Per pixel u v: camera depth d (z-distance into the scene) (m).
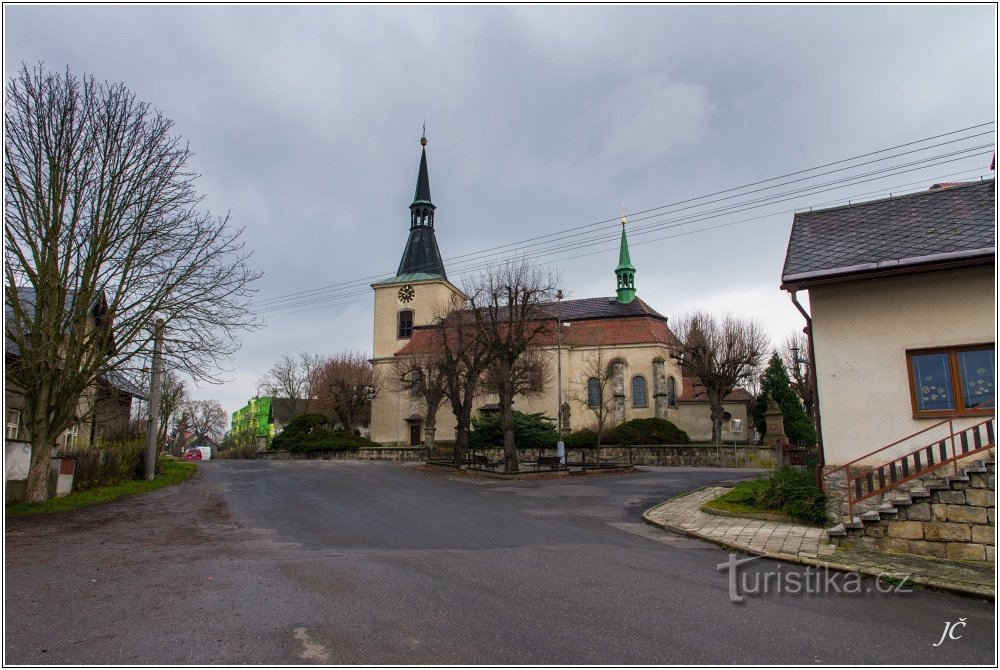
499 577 7.87
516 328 28.70
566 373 48.25
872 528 10.00
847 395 12.29
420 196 58.00
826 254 12.90
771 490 13.78
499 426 41.12
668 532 12.10
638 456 36.88
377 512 14.60
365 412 68.94
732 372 37.94
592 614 6.36
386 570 8.21
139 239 16.61
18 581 7.62
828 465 12.33
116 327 16.72
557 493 19.03
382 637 5.61
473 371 30.78
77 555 9.35
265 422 98.06
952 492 9.59
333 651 5.27
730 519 13.00
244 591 7.09
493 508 15.51
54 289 15.27
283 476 25.84
